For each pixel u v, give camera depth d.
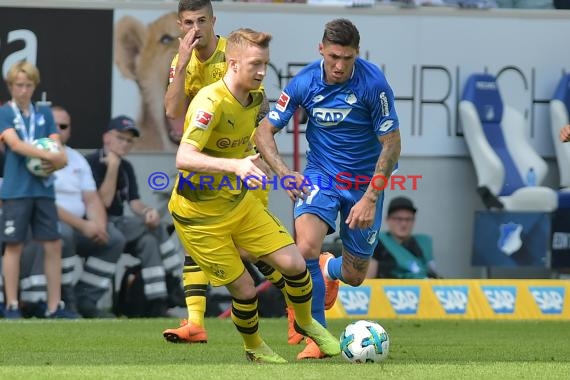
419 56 43.81
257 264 26.67
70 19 41.41
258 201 22.41
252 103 21.73
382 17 43.53
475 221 43.38
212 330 33.78
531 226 43.50
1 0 41.03
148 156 41.69
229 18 42.41
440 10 43.91
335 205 26.06
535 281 41.94
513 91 44.56
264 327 35.19
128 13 41.69
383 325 36.97
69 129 41.19
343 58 24.88
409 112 43.78
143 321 37.12
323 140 26.31
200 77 27.19
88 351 26.55
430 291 41.19
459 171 44.12
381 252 41.81
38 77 38.03
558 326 37.53
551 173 44.91
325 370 20.36
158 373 19.83
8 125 37.34
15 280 37.69
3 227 37.62
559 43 44.78
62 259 39.28
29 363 23.42
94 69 41.50
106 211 40.25
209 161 20.52
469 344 30.05
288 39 42.81
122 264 40.78
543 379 19.53
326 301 28.81
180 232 22.25
